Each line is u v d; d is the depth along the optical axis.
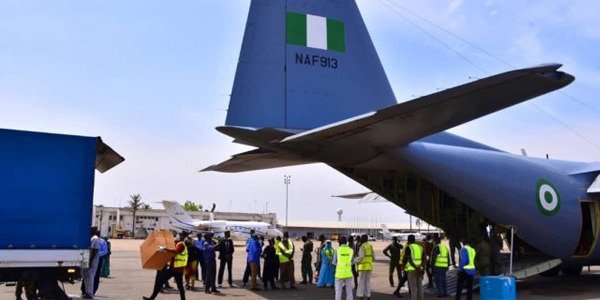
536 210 13.50
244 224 57.03
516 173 13.48
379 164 12.90
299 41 11.02
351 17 11.91
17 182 8.68
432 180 12.49
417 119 8.96
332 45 11.45
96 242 11.46
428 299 11.84
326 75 11.22
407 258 10.98
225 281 15.91
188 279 13.66
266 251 14.02
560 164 15.60
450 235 15.19
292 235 113.94
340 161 11.97
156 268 10.03
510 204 13.18
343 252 10.33
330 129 8.93
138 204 97.44
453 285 13.30
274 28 10.82
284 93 10.62
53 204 8.89
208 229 56.09
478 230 14.91
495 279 9.68
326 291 13.43
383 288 14.16
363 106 11.59
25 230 8.63
